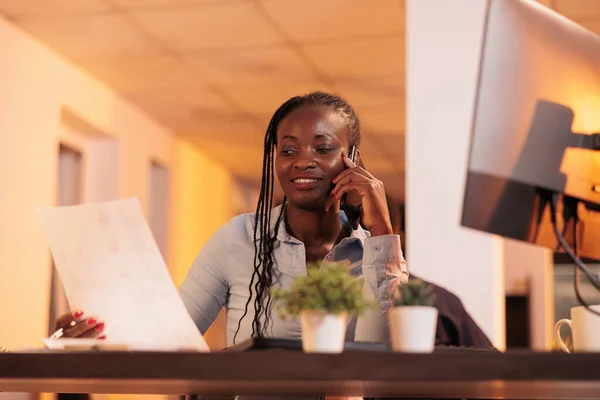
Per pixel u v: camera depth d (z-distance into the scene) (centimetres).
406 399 151
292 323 183
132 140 660
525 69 134
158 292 151
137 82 605
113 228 154
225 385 122
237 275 196
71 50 549
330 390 133
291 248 192
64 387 138
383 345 134
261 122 685
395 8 454
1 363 117
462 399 147
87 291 157
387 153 747
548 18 140
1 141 500
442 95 396
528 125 133
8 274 505
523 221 134
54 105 552
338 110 191
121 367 114
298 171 185
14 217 512
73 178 636
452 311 226
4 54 501
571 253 137
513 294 595
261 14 473
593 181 137
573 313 142
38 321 530
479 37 396
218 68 566
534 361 107
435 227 387
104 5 472
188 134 729
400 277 168
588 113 138
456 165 390
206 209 799
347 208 187
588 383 109
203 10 471
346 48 518
